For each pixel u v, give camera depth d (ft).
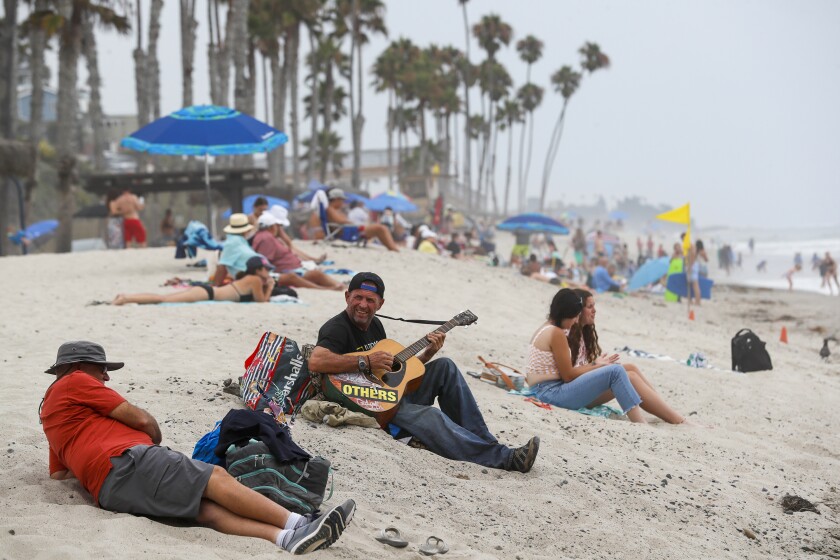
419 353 54.39
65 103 233.76
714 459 60.90
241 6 287.89
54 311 95.09
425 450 51.37
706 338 133.59
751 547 45.91
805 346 151.84
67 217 233.14
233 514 35.86
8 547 32.14
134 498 36.22
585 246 326.03
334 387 51.88
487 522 42.55
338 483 43.86
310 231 174.70
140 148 144.77
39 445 45.80
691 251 212.64
